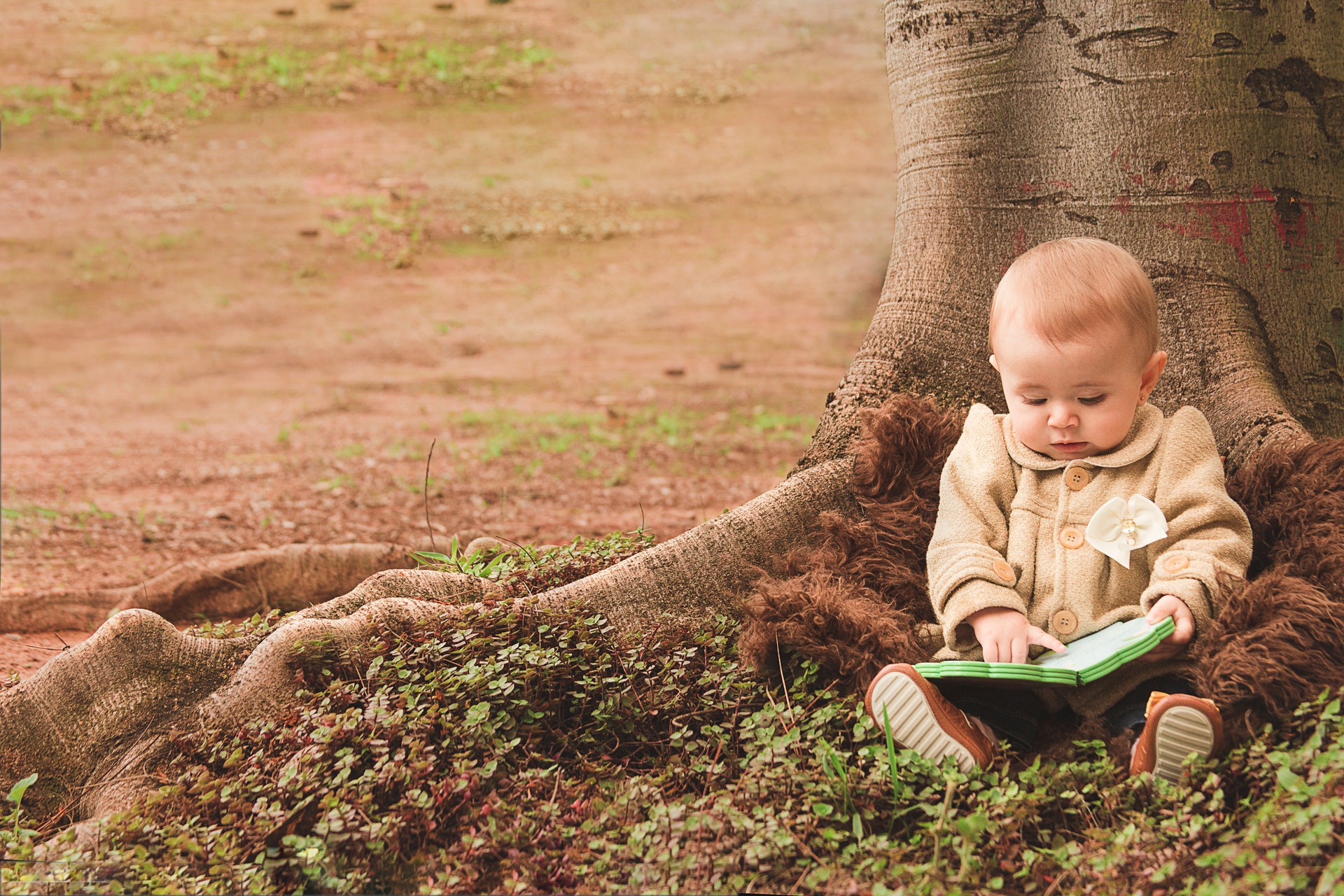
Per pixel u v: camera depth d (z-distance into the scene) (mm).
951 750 2467
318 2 23688
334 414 12859
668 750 2797
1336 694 2318
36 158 18656
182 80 20797
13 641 5602
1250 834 2010
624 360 15141
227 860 2375
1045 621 2773
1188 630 2529
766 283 17641
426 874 2396
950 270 3760
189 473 10258
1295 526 2734
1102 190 3578
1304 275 3549
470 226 18531
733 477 10211
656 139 21359
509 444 11359
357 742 2680
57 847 2547
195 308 15953
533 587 3676
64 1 22531
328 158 19703
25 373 14023
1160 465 2844
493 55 23062
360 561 5980
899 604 2975
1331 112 3586
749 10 25562
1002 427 3064
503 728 2801
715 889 2146
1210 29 3475
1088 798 2432
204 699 3121
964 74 3742
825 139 21531
